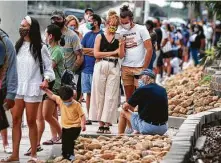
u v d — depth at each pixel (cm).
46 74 1678
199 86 2672
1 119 1564
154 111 1864
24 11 2305
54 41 1903
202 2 3900
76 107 1641
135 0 4634
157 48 3875
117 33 2130
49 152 1814
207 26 6347
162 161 1376
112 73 2130
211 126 1977
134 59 2127
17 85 1580
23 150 1866
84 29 2830
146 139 1809
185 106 2391
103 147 1755
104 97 2134
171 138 1744
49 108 1884
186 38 5497
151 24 2839
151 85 1878
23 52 1673
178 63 4550
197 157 1527
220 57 3334
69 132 1642
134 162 1562
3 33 1574
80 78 2383
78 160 1625
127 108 1905
